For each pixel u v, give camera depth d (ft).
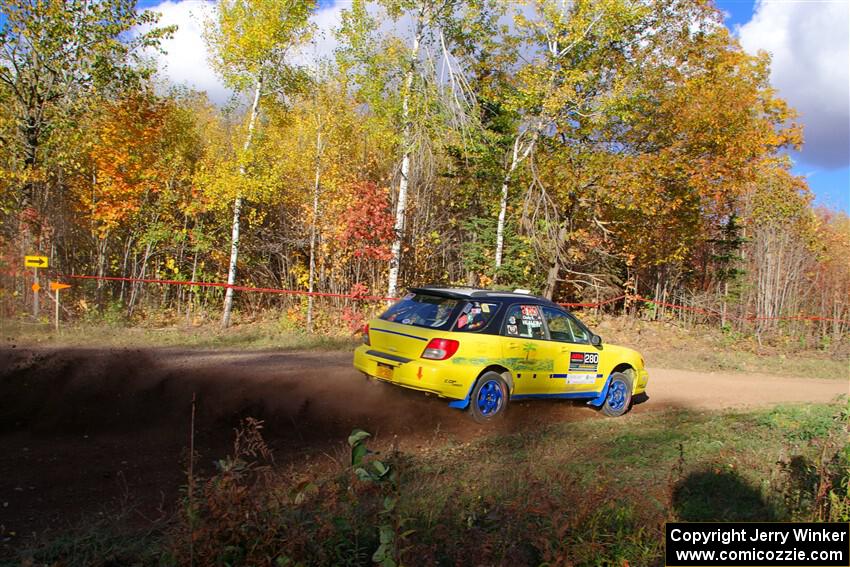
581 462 20.21
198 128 81.92
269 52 58.13
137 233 69.15
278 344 48.11
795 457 19.99
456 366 24.73
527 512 14.20
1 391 23.54
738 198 75.56
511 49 66.90
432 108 57.36
